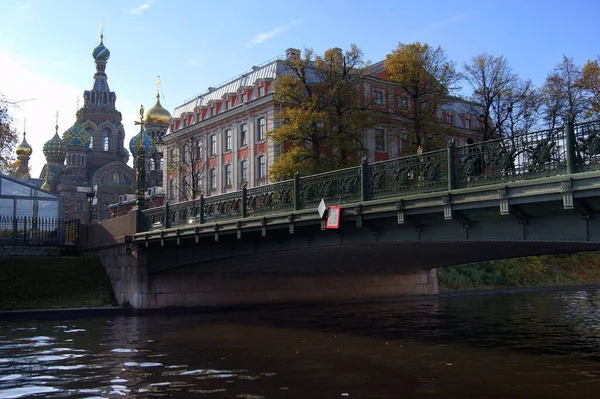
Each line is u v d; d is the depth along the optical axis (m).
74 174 114.75
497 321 23.38
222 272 30.31
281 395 10.84
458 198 13.23
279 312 28.66
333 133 40.41
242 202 20.67
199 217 23.22
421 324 22.80
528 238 12.53
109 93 127.50
